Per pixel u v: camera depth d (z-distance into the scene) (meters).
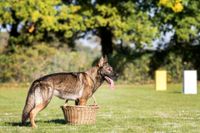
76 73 14.45
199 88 35.72
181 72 41.66
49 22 38.56
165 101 24.67
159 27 40.19
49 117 17.02
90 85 14.48
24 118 14.02
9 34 41.59
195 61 42.09
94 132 13.24
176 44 41.84
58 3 39.25
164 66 41.75
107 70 14.56
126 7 39.50
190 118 16.52
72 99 14.34
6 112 19.41
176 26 40.34
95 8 39.62
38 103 13.83
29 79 39.19
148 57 41.34
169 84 40.62
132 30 39.81
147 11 40.00
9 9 39.16
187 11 40.22
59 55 39.75
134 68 41.12
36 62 39.19
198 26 40.41
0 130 13.63
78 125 14.34
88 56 40.81
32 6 38.47
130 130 13.66
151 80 41.34
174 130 13.71
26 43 40.72
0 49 39.91
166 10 39.97
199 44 42.06
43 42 41.66
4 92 32.56
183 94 29.86
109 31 42.75
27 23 40.12
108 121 15.60
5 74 39.00
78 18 39.41
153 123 15.16
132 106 21.80
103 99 26.16
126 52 41.66
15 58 38.97
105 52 43.22
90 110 14.41
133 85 40.00
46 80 14.01
